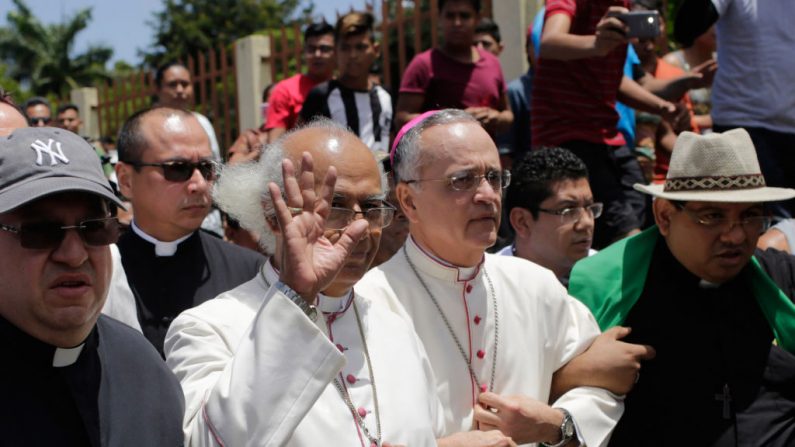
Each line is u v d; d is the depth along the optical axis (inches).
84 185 92.8
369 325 121.3
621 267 159.8
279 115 310.3
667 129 275.7
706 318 154.2
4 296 93.4
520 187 193.2
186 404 106.0
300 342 96.9
